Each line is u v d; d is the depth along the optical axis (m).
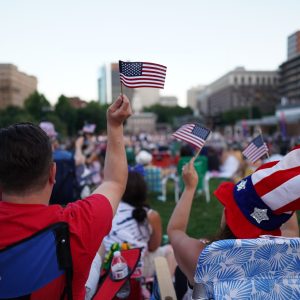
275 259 1.14
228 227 1.57
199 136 2.10
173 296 1.94
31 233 1.06
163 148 19.23
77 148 6.11
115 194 1.30
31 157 1.07
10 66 88.06
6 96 88.56
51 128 5.48
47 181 1.14
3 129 1.13
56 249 1.06
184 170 1.96
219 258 1.13
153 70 1.42
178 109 151.38
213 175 10.72
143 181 3.04
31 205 1.09
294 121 30.45
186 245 1.71
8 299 1.05
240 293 1.12
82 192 5.64
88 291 1.88
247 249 1.12
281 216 1.43
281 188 1.35
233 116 83.19
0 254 1.02
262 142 2.55
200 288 1.17
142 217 2.86
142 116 116.62
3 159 1.06
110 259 2.36
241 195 1.50
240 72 115.81
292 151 1.41
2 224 1.06
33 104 66.44
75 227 1.11
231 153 11.91
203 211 6.50
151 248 3.07
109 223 1.21
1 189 1.11
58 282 1.08
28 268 1.03
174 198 7.93
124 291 2.03
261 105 108.69
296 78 60.25
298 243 1.12
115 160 1.35
